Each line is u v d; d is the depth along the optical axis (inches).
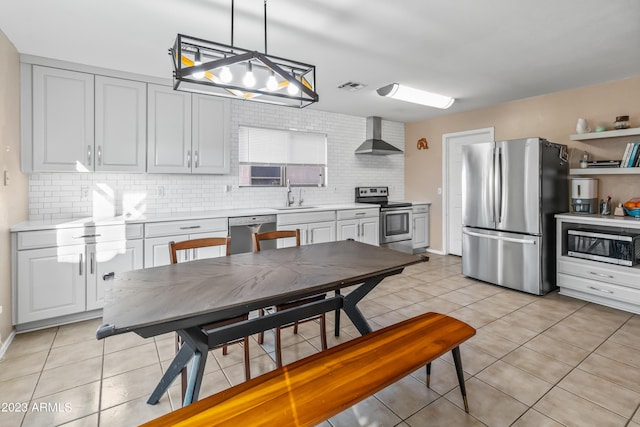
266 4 83.0
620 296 122.3
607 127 140.0
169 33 98.5
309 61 120.6
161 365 89.4
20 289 104.7
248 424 44.2
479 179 159.0
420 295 142.3
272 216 158.1
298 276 72.5
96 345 100.1
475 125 194.9
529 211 140.3
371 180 225.6
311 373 55.6
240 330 73.0
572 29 98.0
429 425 66.2
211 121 150.8
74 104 120.7
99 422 67.6
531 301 134.3
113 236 119.9
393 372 55.6
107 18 90.1
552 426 65.4
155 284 67.2
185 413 46.5
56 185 128.7
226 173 156.9
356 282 76.0
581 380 80.5
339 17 90.4
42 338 104.0
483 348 96.1
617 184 141.1
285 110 186.4
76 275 113.9
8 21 91.4
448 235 218.4
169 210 153.6
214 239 94.1
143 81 133.9
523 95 164.6
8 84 101.7
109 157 127.7
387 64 123.9
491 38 103.4
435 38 103.0
